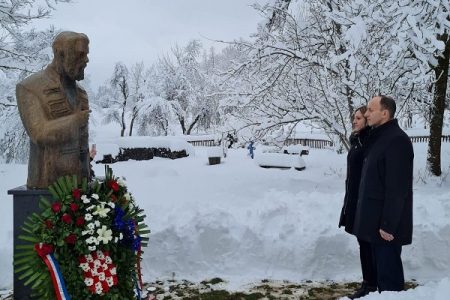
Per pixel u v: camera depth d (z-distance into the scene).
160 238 4.96
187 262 4.91
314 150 22.80
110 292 3.09
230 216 5.23
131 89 39.00
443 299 2.79
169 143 20.56
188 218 5.14
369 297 3.01
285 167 14.84
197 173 13.41
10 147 15.98
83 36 3.51
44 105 3.46
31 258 3.07
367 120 3.86
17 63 11.70
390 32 7.51
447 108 13.22
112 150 18.75
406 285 4.52
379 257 3.62
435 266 4.82
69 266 2.98
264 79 9.41
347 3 9.21
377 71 7.94
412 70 8.55
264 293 4.32
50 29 16.16
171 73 37.38
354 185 4.16
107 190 3.26
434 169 10.95
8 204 7.81
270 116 9.28
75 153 3.54
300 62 9.52
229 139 9.89
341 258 4.89
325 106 9.09
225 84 10.05
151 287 4.48
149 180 11.31
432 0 7.64
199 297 4.22
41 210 3.39
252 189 9.52
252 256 4.96
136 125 38.34
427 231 4.91
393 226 3.48
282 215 5.35
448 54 10.48
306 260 4.84
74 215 3.04
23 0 10.83
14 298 3.46
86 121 3.58
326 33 9.80
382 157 3.60
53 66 3.58
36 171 3.53
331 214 5.38
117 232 3.14
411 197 3.62
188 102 37.06
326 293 4.32
